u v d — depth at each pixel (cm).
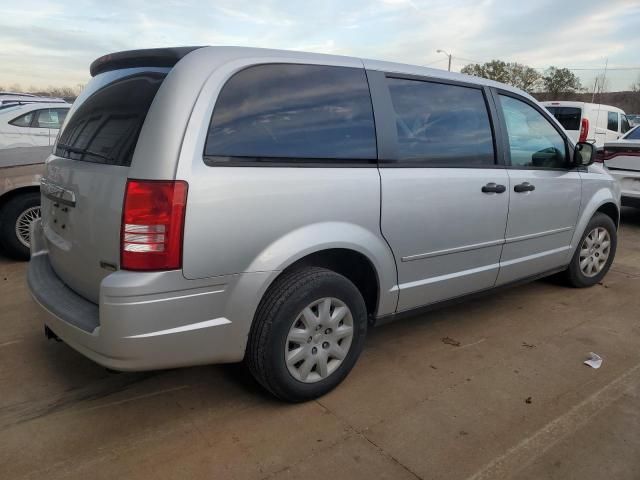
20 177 515
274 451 244
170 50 251
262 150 248
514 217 373
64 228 271
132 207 220
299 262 272
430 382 310
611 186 477
